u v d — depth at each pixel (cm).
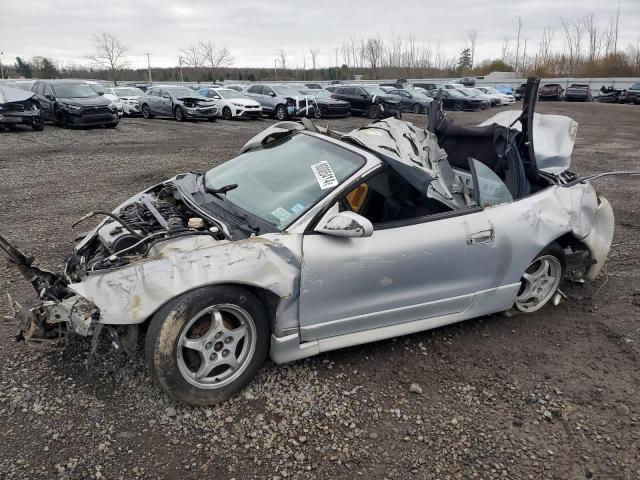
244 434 283
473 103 3366
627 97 4153
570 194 439
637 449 286
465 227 367
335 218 315
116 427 282
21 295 429
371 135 375
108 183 901
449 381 341
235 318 309
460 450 281
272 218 333
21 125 1745
